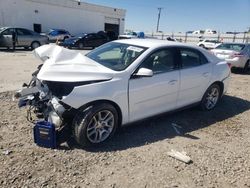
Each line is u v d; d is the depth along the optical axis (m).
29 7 32.16
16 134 4.24
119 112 4.18
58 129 3.95
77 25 37.84
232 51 12.15
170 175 3.43
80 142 3.86
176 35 53.25
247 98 7.40
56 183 3.12
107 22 42.16
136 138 4.39
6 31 18.14
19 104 4.42
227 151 4.19
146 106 4.49
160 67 4.65
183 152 4.02
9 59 13.32
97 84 3.85
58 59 4.05
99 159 3.68
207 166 3.71
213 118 5.61
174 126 5.00
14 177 3.17
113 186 3.15
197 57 5.45
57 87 3.94
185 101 5.24
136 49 4.58
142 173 3.44
